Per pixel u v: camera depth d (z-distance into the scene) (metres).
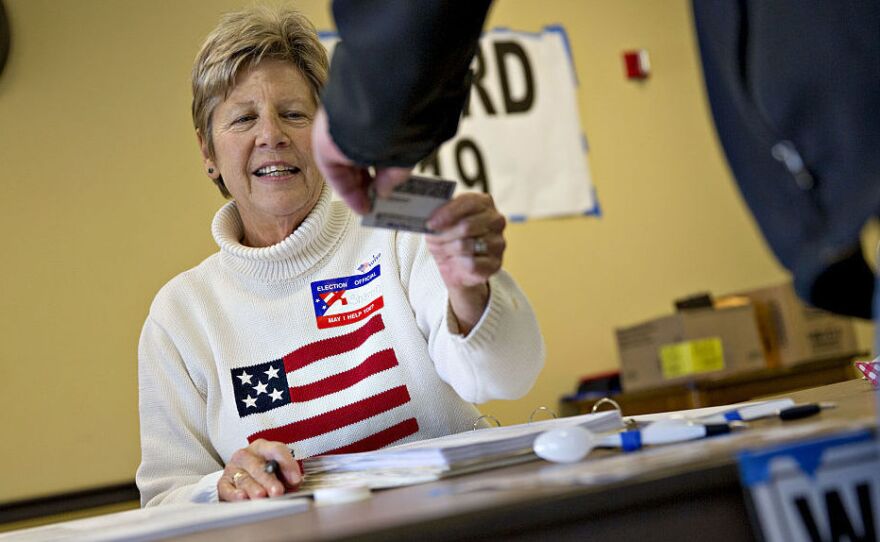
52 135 3.04
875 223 0.69
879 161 0.66
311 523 0.73
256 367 1.57
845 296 0.77
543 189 3.65
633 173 3.84
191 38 3.22
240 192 1.62
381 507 0.77
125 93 3.13
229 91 1.59
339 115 0.87
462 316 1.20
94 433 2.95
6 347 2.90
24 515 2.82
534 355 1.26
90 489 2.91
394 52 0.86
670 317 3.22
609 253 3.73
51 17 3.08
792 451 0.65
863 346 3.93
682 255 3.87
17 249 2.96
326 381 1.55
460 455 0.94
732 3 0.75
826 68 0.68
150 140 3.14
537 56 3.72
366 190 0.96
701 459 0.69
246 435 1.53
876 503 0.65
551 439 0.89
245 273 1.62
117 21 3.15
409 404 1.51
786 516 0.64
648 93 3.92
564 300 3.62
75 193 3.04
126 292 3.04
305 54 1.62
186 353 1.59
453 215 1.03
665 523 0.66
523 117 3.66
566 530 0.63
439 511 0.63
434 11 0.86
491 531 0.61
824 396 1.16
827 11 0.69
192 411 1.58
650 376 3.30
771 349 3.37
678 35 4.02
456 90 0.99
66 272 2.99
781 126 0.70
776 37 0.71
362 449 1.51
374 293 1.57
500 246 1.09
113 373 3.00
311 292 1.60
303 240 1.58
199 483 1.28
